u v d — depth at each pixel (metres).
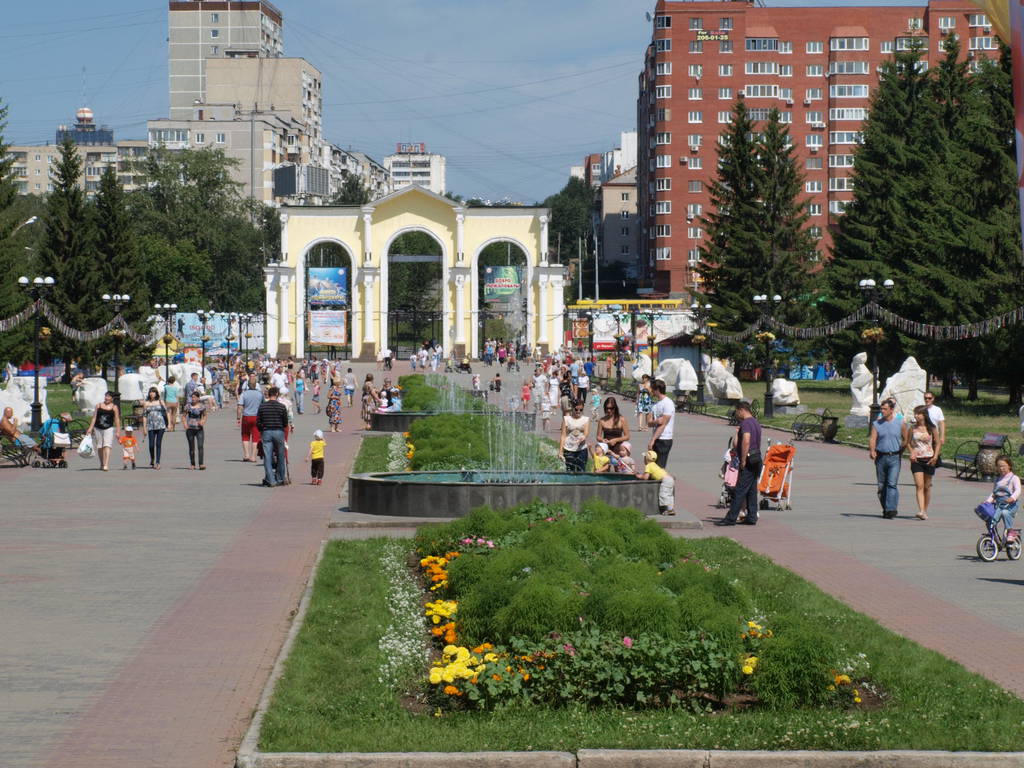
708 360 69.31
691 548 16.75
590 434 41.97
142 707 9.10
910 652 10.65
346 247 110.75
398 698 9.26
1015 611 12.82
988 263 56.50
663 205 130.88
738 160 80.81
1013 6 15.37
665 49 129.50
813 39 129.75
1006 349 54.66
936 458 20.75
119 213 80.12
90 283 76.12
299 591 13.88
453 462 24.78
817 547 17.45
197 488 25.52
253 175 162.50
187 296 118.38
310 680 9.59
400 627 11.53
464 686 8.93
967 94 67.88
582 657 9.17
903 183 68.44
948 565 15.88
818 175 130.75
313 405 61.88
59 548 17.12
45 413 42.22
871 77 129.25
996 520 16.27
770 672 9.05
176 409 43.31
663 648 9.17
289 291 110.19
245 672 10.17
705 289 82.88
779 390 53.62
